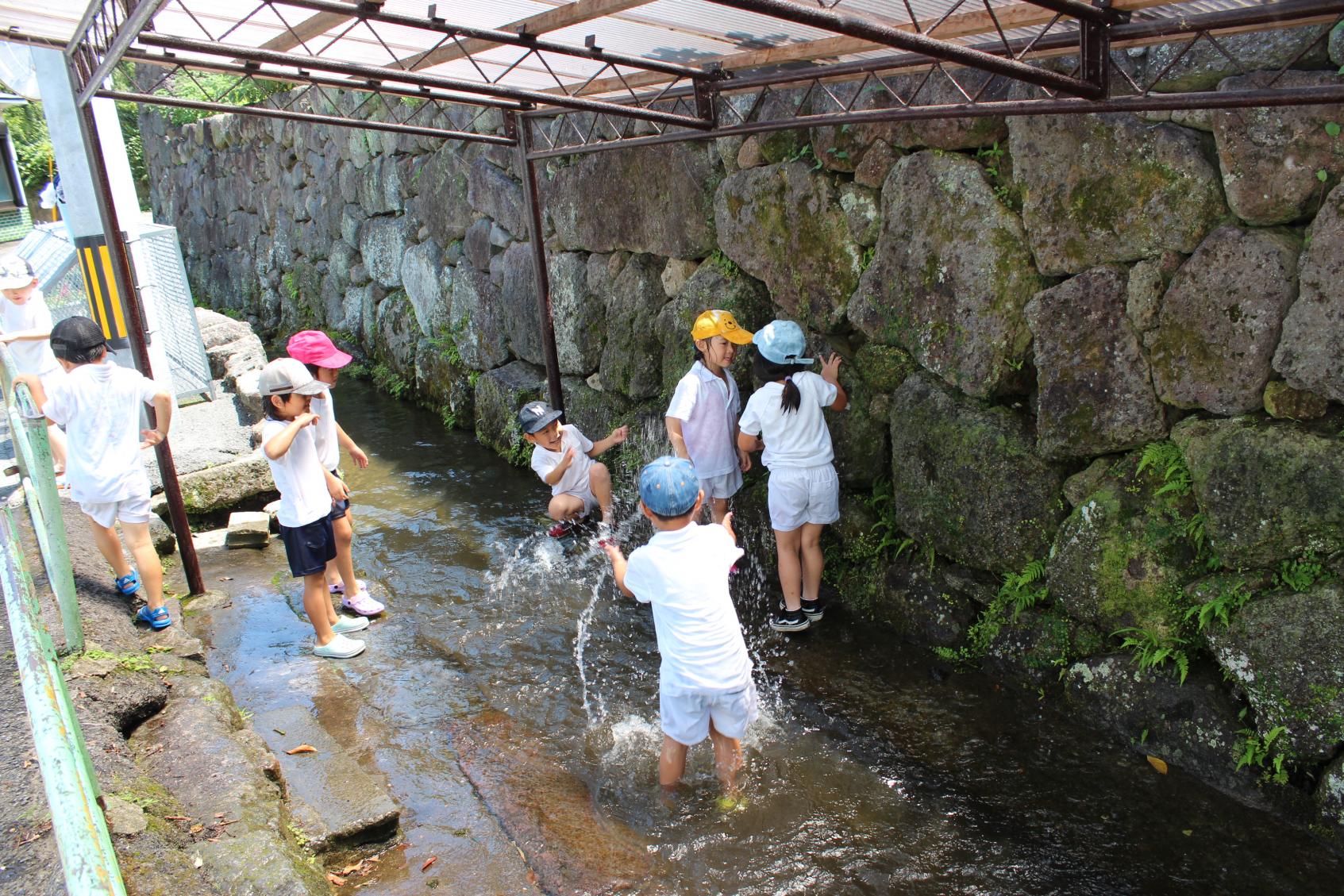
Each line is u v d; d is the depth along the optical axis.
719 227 5.26
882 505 4.77
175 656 3.86
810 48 4.19
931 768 3.57
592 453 5.85
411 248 8.89
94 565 4.45
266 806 2.89
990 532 4.12
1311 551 3.07
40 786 2.66
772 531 5.11
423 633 4.74
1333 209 2.85
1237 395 3.20
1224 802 3.29
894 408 4.50
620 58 4.42
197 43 3.68
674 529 3.27
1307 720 3.05
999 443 4.03
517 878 3.01
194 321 7.36
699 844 3.18
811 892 2.96
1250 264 3.08
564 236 6.66
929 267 4.17
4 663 3.37
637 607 4.99
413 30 4.81
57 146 5.56
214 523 6.14
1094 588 3.69
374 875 3.02
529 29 4.08
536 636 4.71
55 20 4.87
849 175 4.59
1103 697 3.70
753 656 4.45
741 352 5.25
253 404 7.12
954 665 4.27
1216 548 3.30
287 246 11.84
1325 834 3.05
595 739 3.81
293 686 4.19
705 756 3.66
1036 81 2.90
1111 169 3.43
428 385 8.84
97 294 5.83
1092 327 3.61
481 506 6.51
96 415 3.97
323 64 4.05
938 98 4.04
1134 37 3.02
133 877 2.38
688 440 4.82
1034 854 3.11
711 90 4.86
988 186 3.90
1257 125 2.99
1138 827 3.21
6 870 2.32
